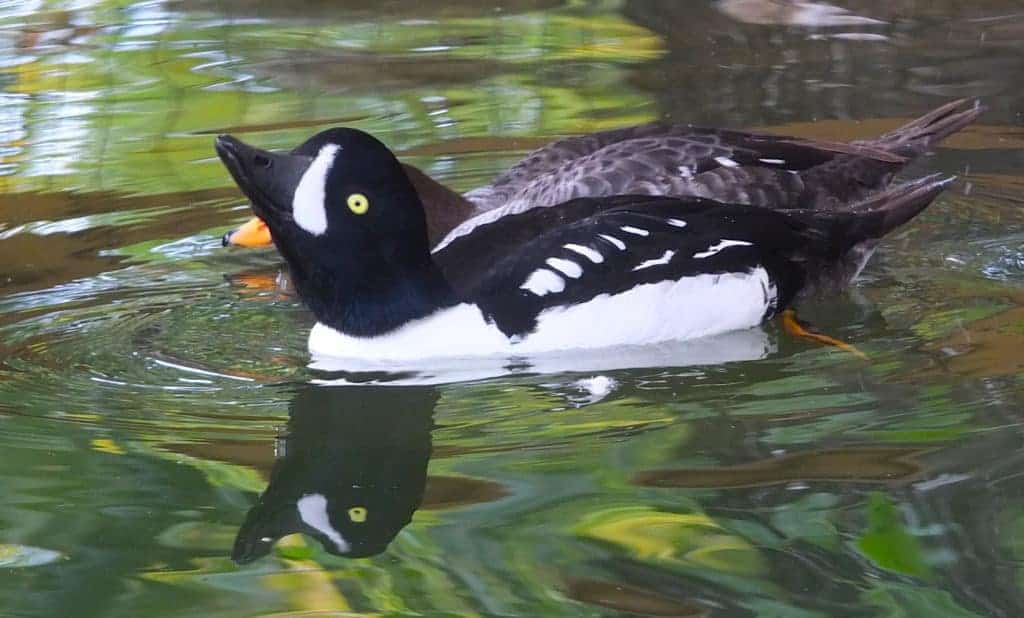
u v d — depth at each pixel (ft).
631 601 17.01
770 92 37.93
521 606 16.97
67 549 18.61
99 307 27.37
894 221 27.37
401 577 17.81
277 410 23.13
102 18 46.34
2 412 22.85
